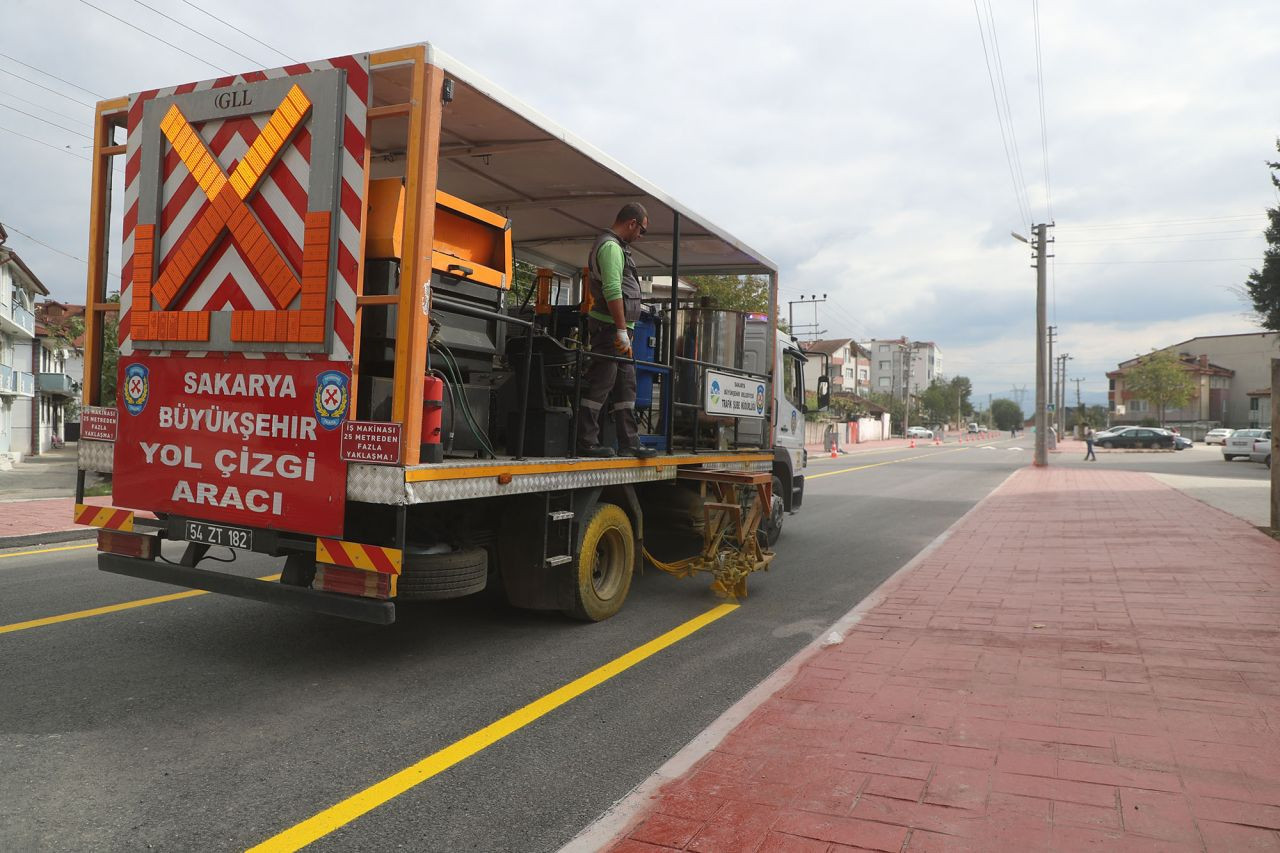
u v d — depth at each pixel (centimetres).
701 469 735
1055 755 344
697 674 482
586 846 273
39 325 3691
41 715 392
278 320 422
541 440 540
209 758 350
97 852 272
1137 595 671
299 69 421
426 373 432
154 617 573
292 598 421
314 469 417
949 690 432
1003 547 952
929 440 8288
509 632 566
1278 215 2919
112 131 496
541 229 809
